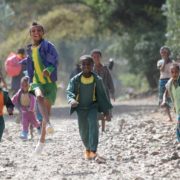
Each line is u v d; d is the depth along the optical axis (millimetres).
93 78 21656
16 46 75625
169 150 23891
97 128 21719
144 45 75125
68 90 21484
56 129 32750
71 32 80875
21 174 19500
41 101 21312
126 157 22469
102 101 21719
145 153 23438
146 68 78312
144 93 76688
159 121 34344
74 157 22922
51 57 21453
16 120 35188
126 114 42125
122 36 82375
